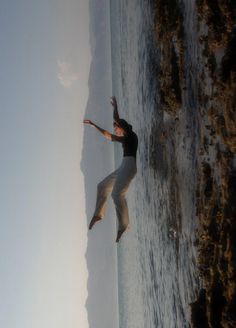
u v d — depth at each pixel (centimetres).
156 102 623
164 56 583
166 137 583
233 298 375
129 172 496
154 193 637
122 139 504
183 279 517
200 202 464
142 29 705
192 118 491
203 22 451
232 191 393
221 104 414
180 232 531
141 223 715
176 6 534
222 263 399
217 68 422
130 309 830
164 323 597
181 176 529
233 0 391
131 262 809
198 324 445
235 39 391
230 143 398
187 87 506
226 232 397
